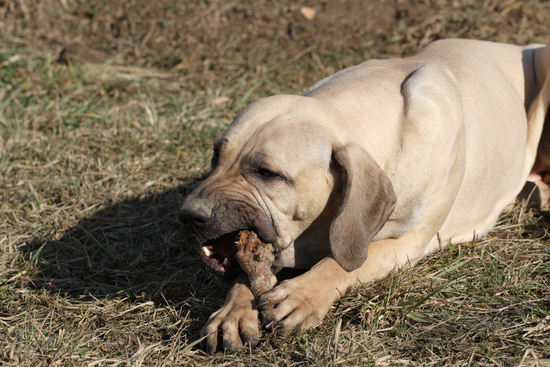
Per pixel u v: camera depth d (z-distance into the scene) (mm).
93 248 5246
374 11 9555
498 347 3809
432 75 4656
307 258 4348
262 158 3945
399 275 4410
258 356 3727
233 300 4004
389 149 4344
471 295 4387
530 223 5453
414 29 9195
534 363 3637
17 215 5699
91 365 3727
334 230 3891
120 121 7359
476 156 5012
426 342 3871
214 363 3699
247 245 3947
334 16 9477
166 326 4117
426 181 4406
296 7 9656
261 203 3996
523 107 5605
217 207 3938
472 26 9109
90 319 4242
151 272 4914
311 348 3758
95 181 6262
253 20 9453
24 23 9352
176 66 8594
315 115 4082
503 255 4938
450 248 5055
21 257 5078
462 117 4652
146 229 5586
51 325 4191
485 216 5387
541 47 5867
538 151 5895
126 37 9156
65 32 9250
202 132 7141
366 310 4117
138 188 6176
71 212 5770
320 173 4020
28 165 6516
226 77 8352
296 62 8680
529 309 4176
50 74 8266
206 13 9516
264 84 8172
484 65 5406
